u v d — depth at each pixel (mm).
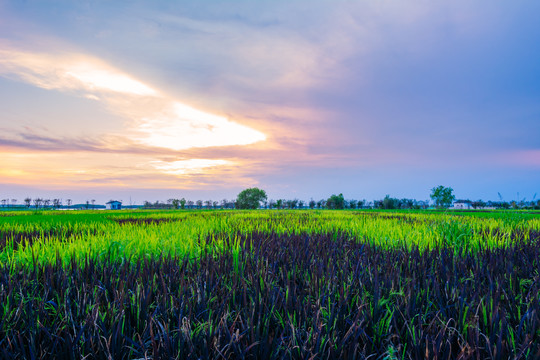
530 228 8391
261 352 1978
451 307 2598
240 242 5703
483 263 3906
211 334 2031
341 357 1879
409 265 3854
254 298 2637
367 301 2623
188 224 11039
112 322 2188
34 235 8359
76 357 2027
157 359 1832
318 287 2977
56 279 3227
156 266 3752
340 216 19250
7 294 2785
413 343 1976
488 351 1929
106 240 6035
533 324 2062
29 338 2156
